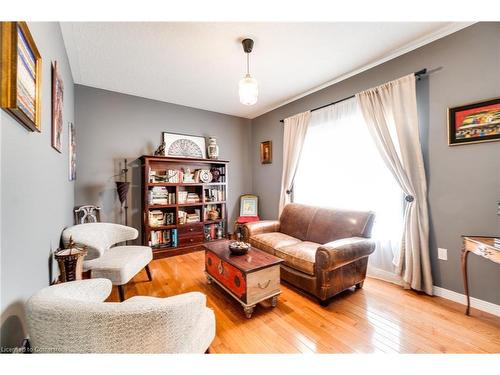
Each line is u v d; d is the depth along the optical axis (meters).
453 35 1.93
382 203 2.45
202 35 1.97
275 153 4.05
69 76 2.37
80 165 2.91
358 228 2.29
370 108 2.45
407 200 2.18
